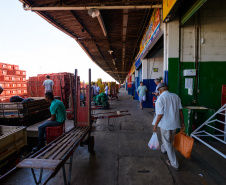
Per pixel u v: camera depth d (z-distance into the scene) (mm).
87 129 3113
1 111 4543
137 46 10820
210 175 2387
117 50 12344
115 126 5273
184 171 2494
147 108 9281
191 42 4293
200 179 2285
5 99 7199
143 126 5266
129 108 9336
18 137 3262
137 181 2254
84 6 4883
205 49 4266
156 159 2902
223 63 4234
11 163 3035
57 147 2186
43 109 5781
